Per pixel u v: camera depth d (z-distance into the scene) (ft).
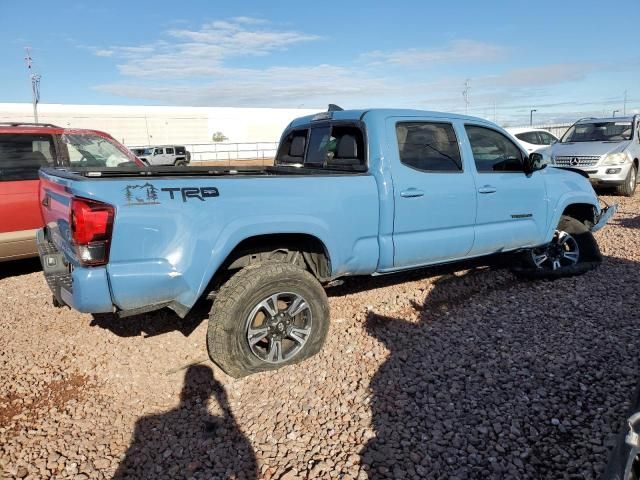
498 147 16.30
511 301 15.87
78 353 13.15
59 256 12.03
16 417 10.29
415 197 13.70
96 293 9.70
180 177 10.54
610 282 17.31
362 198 12.79
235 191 10.93
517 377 11.07
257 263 11.80
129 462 8.94
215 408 10.44
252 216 11.09
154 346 13.43
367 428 9.45
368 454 8.73
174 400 10.87
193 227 10.35
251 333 11.27
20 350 13.35
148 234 9.96
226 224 10.77
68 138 20.95
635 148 39.91
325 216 12.12
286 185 11.59
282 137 18.31
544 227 17.43
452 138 14.89
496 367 11.56
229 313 10.86
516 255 18.76
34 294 18.03
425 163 14.17
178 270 10.20
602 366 11.37
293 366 11.89
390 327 14.07
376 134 13.41
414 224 13.87
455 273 18.99
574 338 12.91
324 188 12.12
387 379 11.17
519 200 16.39
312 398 10.53
